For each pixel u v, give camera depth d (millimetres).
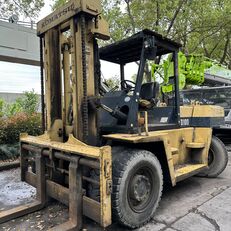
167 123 4375
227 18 12219
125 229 3215
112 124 3752
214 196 4242
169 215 3557
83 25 3217
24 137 4086
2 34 9914
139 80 3619
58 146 3273
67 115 3648
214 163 5227
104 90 4129
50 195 3613
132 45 3994
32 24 11016
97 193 3115
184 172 4074
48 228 3227
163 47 4078
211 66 8812
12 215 3447
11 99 18672
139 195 3236
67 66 3672
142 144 3602
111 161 2865
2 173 5785
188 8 11930
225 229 3152
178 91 4398
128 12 12320
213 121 4949
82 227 3154
